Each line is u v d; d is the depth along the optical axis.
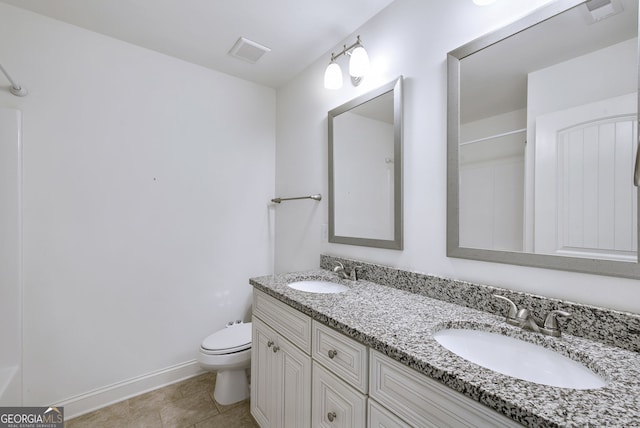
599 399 0.57
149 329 1.95
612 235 0.84
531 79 1.01
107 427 1.59
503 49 1.09
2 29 1.51
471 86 1.18
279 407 1.35
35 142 1.58
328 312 1.07
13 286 1.49
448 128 1.24
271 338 1.43
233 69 2.21
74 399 1.68
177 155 2.05
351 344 0.95
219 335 1.89
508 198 1.06
